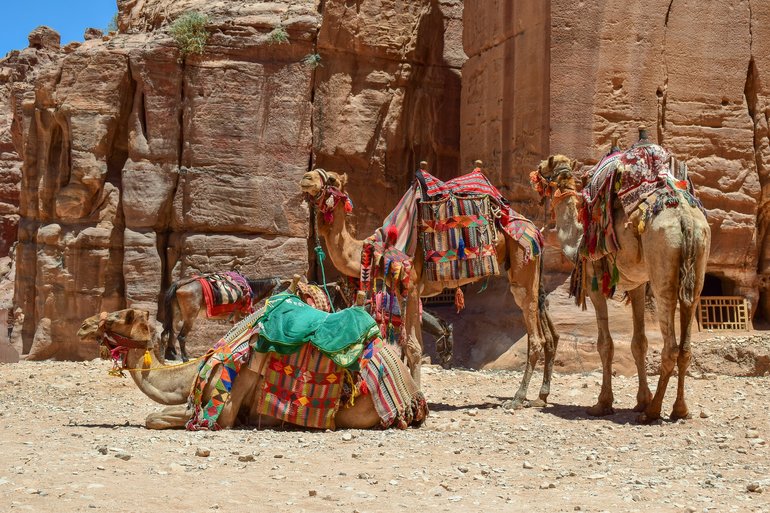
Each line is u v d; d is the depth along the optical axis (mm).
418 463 6703
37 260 17281
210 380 8211
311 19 17469
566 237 10461
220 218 16922
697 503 5574
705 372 13734
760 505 5527
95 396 11391
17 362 16531
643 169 9109
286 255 17109
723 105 15117
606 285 9727
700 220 8789
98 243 17047
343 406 8250
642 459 7129
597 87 14578
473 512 5211
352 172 18297
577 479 6277
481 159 16797
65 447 7051
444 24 19016
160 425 8227
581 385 12328
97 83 17203
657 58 14797
